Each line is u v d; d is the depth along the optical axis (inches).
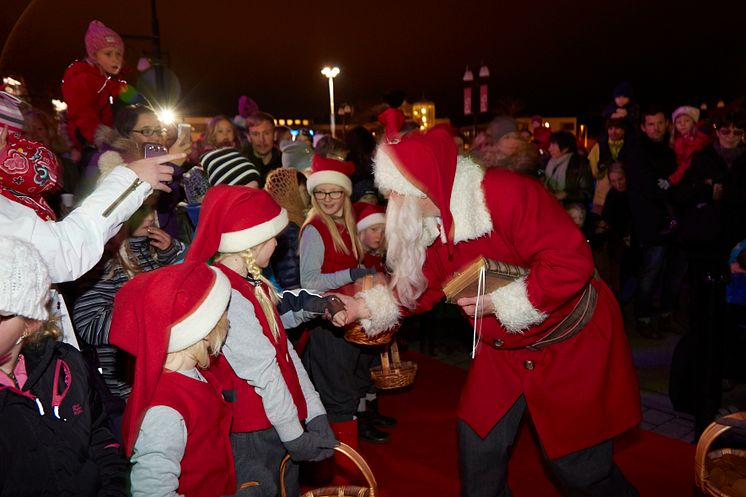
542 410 84.5
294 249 131.2
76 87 140.9
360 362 124.0
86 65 144.3
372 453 134.9
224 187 78.3
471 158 83.4
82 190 115.6
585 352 83.5
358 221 130.9
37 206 66.6
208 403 67.5
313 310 92.7
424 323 201.9
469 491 89.9
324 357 118.1
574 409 83.1
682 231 191.0
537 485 119.5
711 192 184.2
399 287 88.8
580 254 76.2
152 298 62.2
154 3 294.0
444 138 78.2
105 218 68.4
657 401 157.6
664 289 211.2
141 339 61.6
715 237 184.7
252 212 77.3
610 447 87.4
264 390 73.3
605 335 84.5
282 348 79.2
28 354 55.0
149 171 72.9
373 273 113.1
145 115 115.5
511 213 76.3
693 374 139.5
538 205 77.0
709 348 126.1
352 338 103.8
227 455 70.6
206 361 67.5
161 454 60.6
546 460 88.4
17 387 53.7
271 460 79.7
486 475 89.0
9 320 48.6
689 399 141.0
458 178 79.1
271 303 80.5
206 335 65.2
